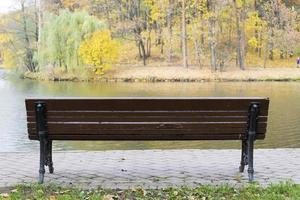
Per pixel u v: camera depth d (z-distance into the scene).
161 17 60.28
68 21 50.16
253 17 57.97
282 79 50.12
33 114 5.41
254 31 59.03
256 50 59.44
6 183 5.55
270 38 57.53
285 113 23.12
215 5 56.06
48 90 38.97
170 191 5.07
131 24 60.06
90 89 40.31
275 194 4.92
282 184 5.24
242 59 53.91
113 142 15.56
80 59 50.28
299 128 18.52
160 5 59.56
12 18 57.66
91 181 5.66
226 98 5.34
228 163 6.74
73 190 5.12
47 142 5.70
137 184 5.48
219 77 50.44
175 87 42.06
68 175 6.00
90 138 5.50
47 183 5.53
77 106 5.33
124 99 5.28
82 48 50.03
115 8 62.00
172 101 5.31
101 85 44.81
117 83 47.38
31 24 57.31
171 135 5.46
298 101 29.02
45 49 50.50
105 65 50.88
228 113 5.42
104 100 5.29
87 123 5.39
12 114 23.48
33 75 53.41
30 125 5.45
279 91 37.00
